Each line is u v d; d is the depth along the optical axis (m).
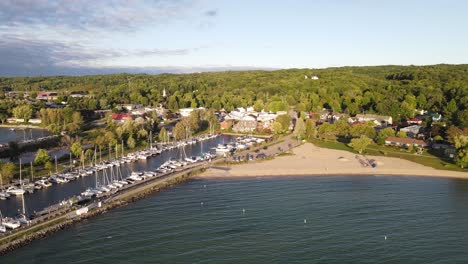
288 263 95.94
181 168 189.25
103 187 153.75
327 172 182.38
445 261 97.25
